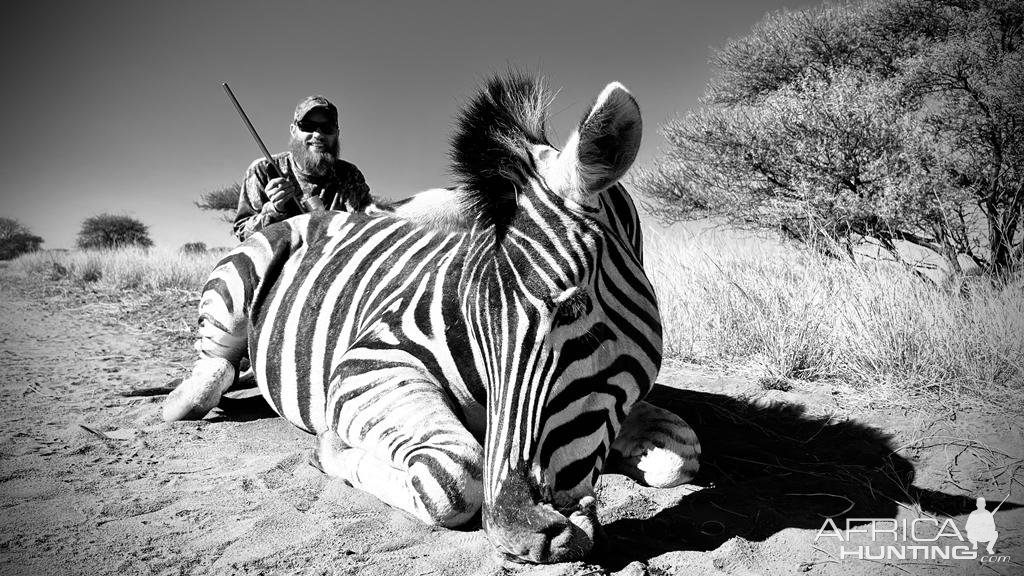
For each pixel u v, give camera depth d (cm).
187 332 764
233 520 266
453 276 293
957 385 379
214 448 356
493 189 227
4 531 258
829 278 508
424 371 275
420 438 246
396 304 305
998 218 687
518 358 204
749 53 1055
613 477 300
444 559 227
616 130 207
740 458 321
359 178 554
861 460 313
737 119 916
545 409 204
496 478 204
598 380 220
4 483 308
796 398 397
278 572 223
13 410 436
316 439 365
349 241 370
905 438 329
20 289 1327
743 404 395
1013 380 371
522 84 257
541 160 229
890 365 404
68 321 891
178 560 233
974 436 323
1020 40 829
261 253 400
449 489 232
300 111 509
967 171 757
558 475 209
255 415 418
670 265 607
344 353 307
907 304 439
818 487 287
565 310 206
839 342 439
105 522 266
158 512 275
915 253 770
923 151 761
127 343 712
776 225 847
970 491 275
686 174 968
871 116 790
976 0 857
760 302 502
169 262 1325
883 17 945
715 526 253
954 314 430
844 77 892
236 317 398
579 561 217
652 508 268
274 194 479
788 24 1027
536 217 217
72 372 561
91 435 379
